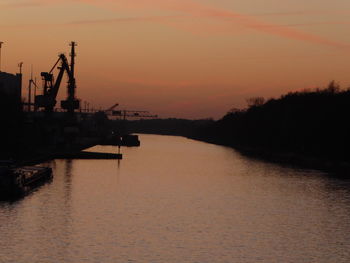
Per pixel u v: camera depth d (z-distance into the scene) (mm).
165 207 125188
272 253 88875
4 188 125562
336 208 126125
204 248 90688
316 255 88375
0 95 196375
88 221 107188
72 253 85875
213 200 136625
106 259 83438
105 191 147625
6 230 98250
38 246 88938
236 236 98812
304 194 146625
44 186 151625
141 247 90125
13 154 191875
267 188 158750
